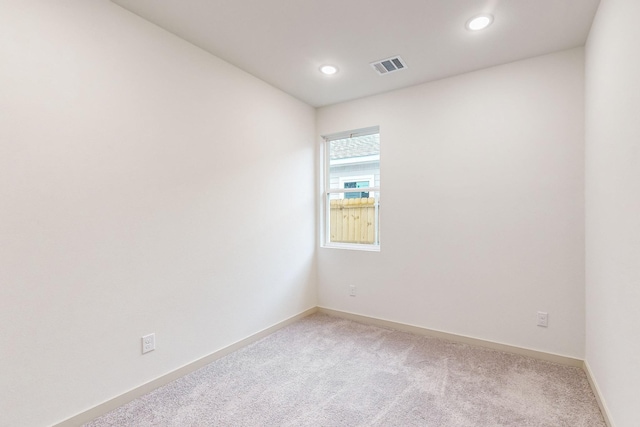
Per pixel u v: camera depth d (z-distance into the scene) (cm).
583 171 242
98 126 186
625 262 148
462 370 239
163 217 220
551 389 212
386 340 297
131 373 202
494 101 276
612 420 167
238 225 279
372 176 358
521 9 199
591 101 218
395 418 184
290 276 341
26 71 158
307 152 369
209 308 253
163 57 221
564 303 248
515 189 267
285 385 219
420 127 313
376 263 339
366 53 255
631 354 141
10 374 153
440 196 302
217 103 260
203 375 233
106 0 191
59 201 170
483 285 281
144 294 209
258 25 218
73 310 175
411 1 192
